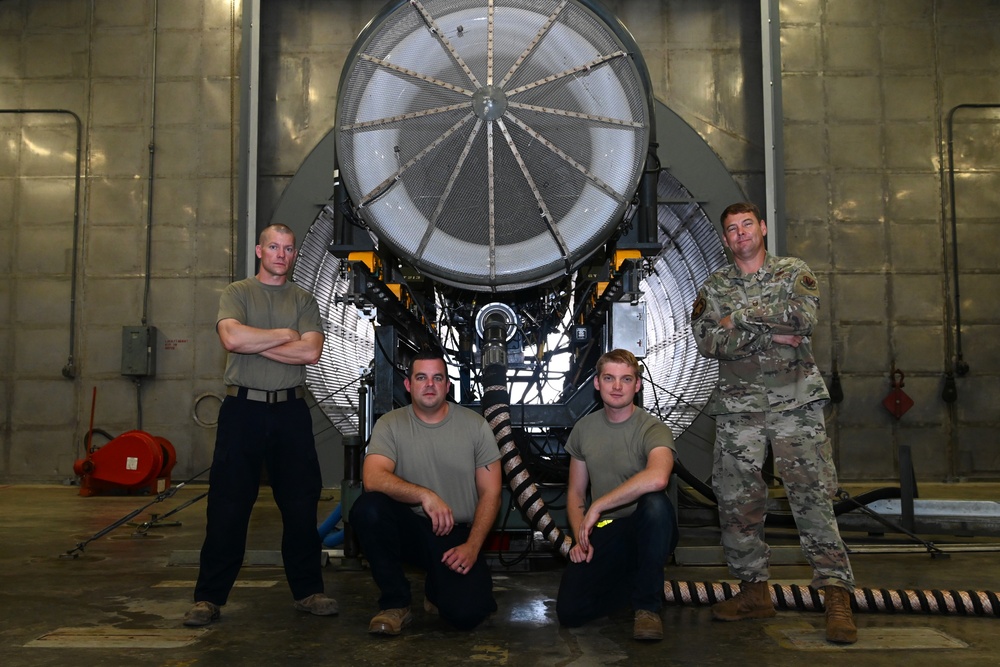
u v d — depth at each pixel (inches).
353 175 170.6
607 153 170.6
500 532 181.0
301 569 144.8
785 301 134.1
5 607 150.4
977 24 446.6
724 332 134.4
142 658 117.5
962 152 442.9
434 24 168.2
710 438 410.6
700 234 426.9
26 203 443.5
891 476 428.1
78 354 434.0
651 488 132.2
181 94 441.1
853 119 440.8
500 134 167.9
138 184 439.5
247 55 410.3
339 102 171.3
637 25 432.5
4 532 254.8
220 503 139.4
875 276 435.8
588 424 149.3
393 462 141.2
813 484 130.9
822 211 437.1
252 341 138.3
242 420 140.5
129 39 446.0
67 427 430.9
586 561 135.1
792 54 442.3
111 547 225.0
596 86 170.4
